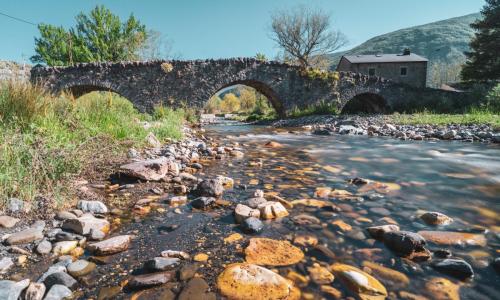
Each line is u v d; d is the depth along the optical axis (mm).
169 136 6660
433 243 1957
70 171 3061
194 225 2266
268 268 1661
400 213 2529
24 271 1602
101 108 5824
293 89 20141
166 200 2824
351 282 1513
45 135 3570
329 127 12508
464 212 2561
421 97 22766
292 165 4672
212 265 1690
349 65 35281
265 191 3170
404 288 1487
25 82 4637
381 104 23547
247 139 9117
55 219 2244
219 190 2967
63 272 1534
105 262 1713
